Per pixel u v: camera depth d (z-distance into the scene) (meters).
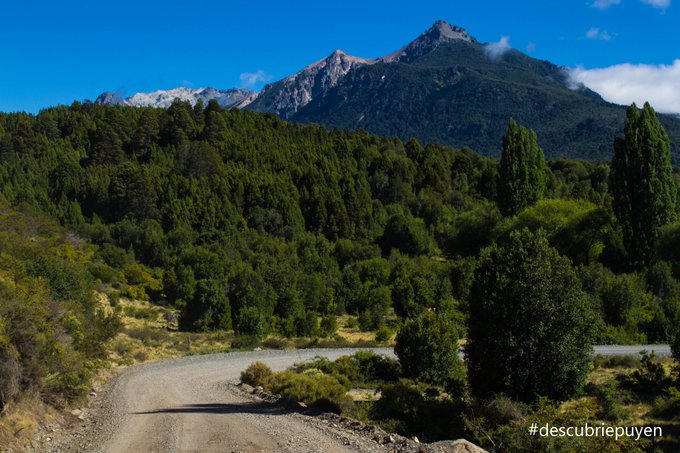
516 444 10.46
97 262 69.31
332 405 16.14
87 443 12.12
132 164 110.31
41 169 112.69
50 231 76.38
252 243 87.62
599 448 10.13
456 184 120.75
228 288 49.44
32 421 12.89
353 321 54.66
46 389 14.84
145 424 14.14
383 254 90.06
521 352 14.55
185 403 18.08
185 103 152.12
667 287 47.03
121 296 58.44
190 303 47.66
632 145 50.56
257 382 22.50
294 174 122.56
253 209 101.25
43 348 14.23
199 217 97.56
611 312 41.88
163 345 37.62
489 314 15.23
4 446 10.98
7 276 16.17
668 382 22.30
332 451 10.75
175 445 11.57
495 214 72.31
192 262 66.88
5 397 12.56
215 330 46.28
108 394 19.94
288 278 54.97
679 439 13.69
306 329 47.16
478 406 14.25
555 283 14.84
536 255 15.29
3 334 12.84
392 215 97.19
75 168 111.81
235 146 132.50
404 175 121.06
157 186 102.38
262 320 44.41
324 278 65.00
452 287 60.91
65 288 33.22
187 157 118.38
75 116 140.88
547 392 14.69
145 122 132.62
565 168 132.75
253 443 11.55
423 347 23.08
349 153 141.25
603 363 26.52
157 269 76.25
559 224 59.38
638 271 50.22
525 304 14.65
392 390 16.33
